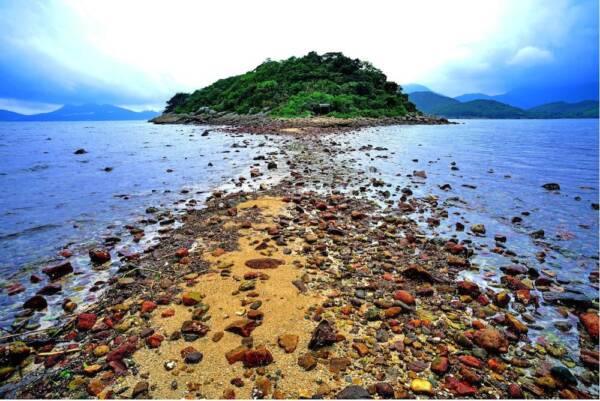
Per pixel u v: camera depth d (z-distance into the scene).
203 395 3.69
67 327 5.11
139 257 7.50
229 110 76.50
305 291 5.85
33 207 11.57
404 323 5.07
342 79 80.50
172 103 110.31
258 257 7.15
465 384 3.91
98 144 34.84
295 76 79.31
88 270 6.99
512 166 20.03
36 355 4.50
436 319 5.21
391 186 14.30
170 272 6.64
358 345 4.45
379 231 8.96
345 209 10.90
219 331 4.74
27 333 4.94
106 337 4.80
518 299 5.86
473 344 4.61
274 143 29.88
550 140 41.00
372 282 6.25
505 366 4.27
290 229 8.92
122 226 9.68
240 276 6.30
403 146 29.41
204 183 15.20
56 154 26.00
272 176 16.25
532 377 4.11
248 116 65.25
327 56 90.25
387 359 4.28
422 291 5.93
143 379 3.94
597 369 4.27
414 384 3.81
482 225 9.38
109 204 11.97
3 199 12.56
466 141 37.00
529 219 10.34
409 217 10.38
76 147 31.84
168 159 22.59
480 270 6.97
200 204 11.88
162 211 11.12
